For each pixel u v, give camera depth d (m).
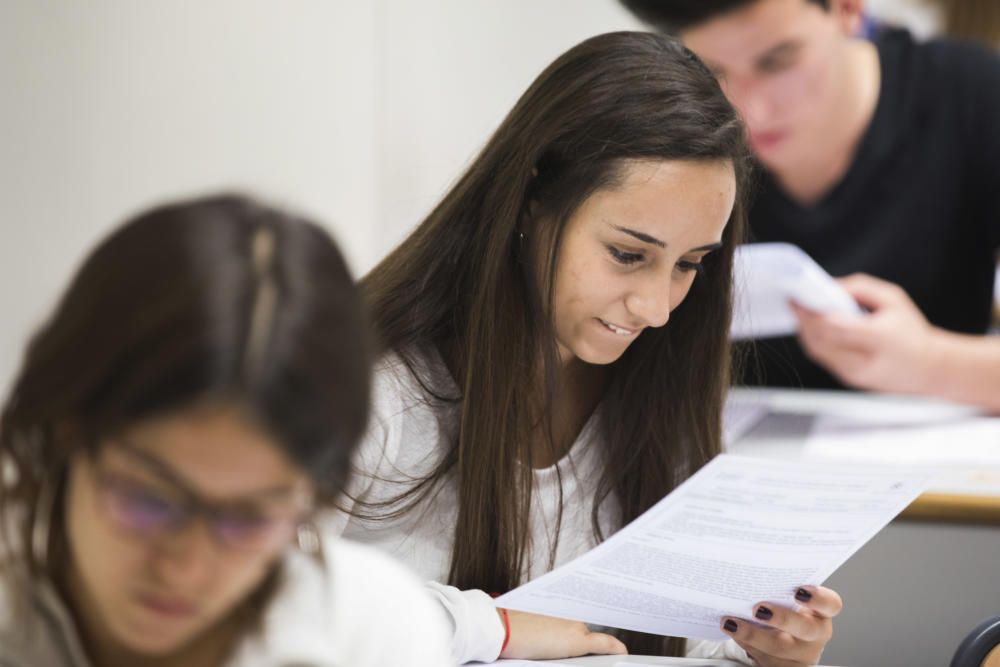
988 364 4.07
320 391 1.05
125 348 1.02
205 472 1.03
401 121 4.69
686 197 2.08
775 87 4.32
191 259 1.05
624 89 2.11
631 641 2.47
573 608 2.11
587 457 2.43
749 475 1.88
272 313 1.04
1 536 1.20
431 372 2.28
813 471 1.85
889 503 1.90
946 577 3.09
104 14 4.59
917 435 3.62
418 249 2.29
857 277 4.41
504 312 2.21
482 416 2.22
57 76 4.57
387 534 2.28
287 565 1.28
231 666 1.22
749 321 3.61
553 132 2.13
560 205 2.12
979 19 4.24
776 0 4.24
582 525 2.43
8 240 4.55
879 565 3.12
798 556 2.00
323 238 1.13
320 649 1.22
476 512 2.24
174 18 4.64
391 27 4.70
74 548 1.15
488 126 4.63
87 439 1.05
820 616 2.13
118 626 1.12
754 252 3.78
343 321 1.09
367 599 1.35
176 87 4.67
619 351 2.21
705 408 2.43
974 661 2.16
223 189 1.20
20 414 1.09
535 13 4.52
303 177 4.73
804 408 3.99
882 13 4.29
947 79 4.27
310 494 1.12
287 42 4.71
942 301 4.41
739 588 2.06
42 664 1.21
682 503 1.91
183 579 1.07
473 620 2.08
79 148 4.61
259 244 1.08
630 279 2.12
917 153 4.32
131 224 1.10
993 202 4.31
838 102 4.32
